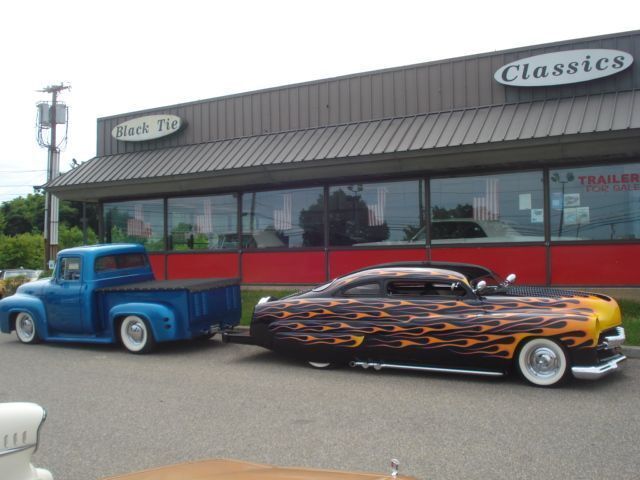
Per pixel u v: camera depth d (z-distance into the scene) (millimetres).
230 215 16125
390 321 8039
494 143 11273
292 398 7094
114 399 7266
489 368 7598
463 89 12703
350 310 8344
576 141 10727
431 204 13430
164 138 16656
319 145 13469
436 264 9164
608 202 11844
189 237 16781
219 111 15828
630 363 8406
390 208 13898
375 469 4734
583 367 7051
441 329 7703
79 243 59062
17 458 2773
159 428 6031
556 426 5742
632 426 5684
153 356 10094
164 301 10203
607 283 11781
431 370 7891
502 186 12758
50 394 7578
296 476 2494
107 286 11062
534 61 11812
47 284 11391
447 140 11805
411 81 13266
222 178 14609
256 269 15617
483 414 6219
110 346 11305
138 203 17641
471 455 5004
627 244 11641
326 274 14609
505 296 7809
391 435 5598
